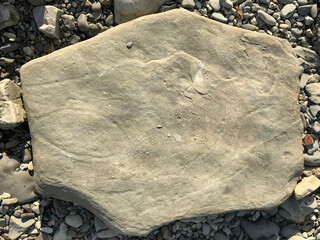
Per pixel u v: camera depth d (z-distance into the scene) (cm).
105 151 67
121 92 68
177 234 76
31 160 74
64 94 66
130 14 75
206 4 78
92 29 76
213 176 69
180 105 69
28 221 73
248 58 73
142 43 69
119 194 67
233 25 79
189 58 70
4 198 71
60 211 73
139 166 67
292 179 73
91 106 67
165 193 68
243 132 71
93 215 75
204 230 76
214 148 70
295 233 77
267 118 72
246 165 71
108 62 68
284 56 74
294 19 82
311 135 79
